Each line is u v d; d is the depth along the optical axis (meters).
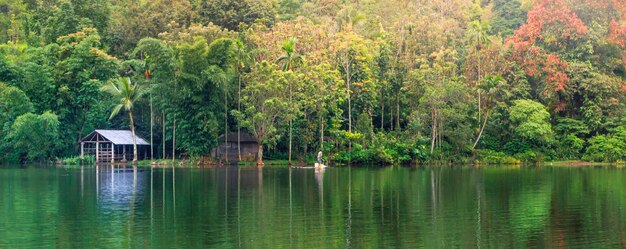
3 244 31.95
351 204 44.41
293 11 121.81
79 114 95.00
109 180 61.75
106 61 94.81
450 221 38.00
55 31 103.38
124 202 45.38
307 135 89.88
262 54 90.94
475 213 40.81
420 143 90.50
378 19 118.56
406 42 99.62
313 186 55.91
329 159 88.56
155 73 88.12
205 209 42.25
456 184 57.84
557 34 102.00
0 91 90.12
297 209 42.25
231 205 43.97
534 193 51.03
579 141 97.06
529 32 102.56
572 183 59.50
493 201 46.19
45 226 36.31
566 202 45.91
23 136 89.25
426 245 31.81
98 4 107.50
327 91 87.25
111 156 93.00
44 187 54.78
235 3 108.31
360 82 91.75
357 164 88.69
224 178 64.31
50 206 43.44
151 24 106.00
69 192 51.12
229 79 86.81
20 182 59.44
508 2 142.25
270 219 38.50
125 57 105.12
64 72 93.44
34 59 95.81
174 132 90.38
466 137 91.06
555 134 98.62
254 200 46.34
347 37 92.31
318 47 93.25
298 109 85.94
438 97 88.94
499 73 98.12
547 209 42.59
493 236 33.88
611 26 103.44
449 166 88.50
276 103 84.00
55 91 93.06
